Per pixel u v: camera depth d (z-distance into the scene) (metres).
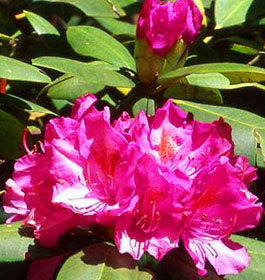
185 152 0.51
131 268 0.48
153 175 0.48
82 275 0.47
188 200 0.48
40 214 0.49
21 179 0.50
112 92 0.64
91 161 0.49
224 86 0.56
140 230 0.48
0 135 0.58
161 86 0.58
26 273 0.53
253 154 0.54
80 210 0.48
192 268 0.51
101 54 0.61
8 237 0.50
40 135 0.62
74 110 0.51
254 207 0.49
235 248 0.49
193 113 0.56
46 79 0.54
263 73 0.54
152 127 0.51
